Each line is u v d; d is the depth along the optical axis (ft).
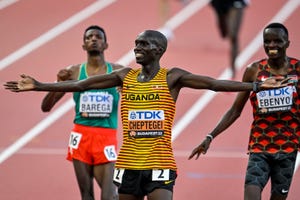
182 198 90.07
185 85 62.03
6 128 119.55
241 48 163.43
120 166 61.72
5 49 160.35
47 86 63.10
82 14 184.44
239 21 135.54
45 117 125.08
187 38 172.96
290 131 67.41
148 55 61.72
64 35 170.50
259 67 68.39
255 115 68.44
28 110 128.47
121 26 176.65
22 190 92.07
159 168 60.54
